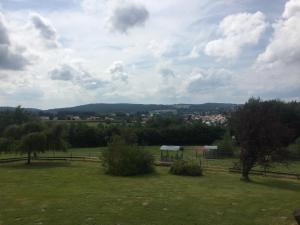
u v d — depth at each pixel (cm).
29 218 2341
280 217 2430
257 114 4909
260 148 4775
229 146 8106
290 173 5400
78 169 5728
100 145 11150
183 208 2683
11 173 5134
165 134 11700
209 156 8156
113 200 2989
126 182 4316
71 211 2542
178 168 5241
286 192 3656
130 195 3278
